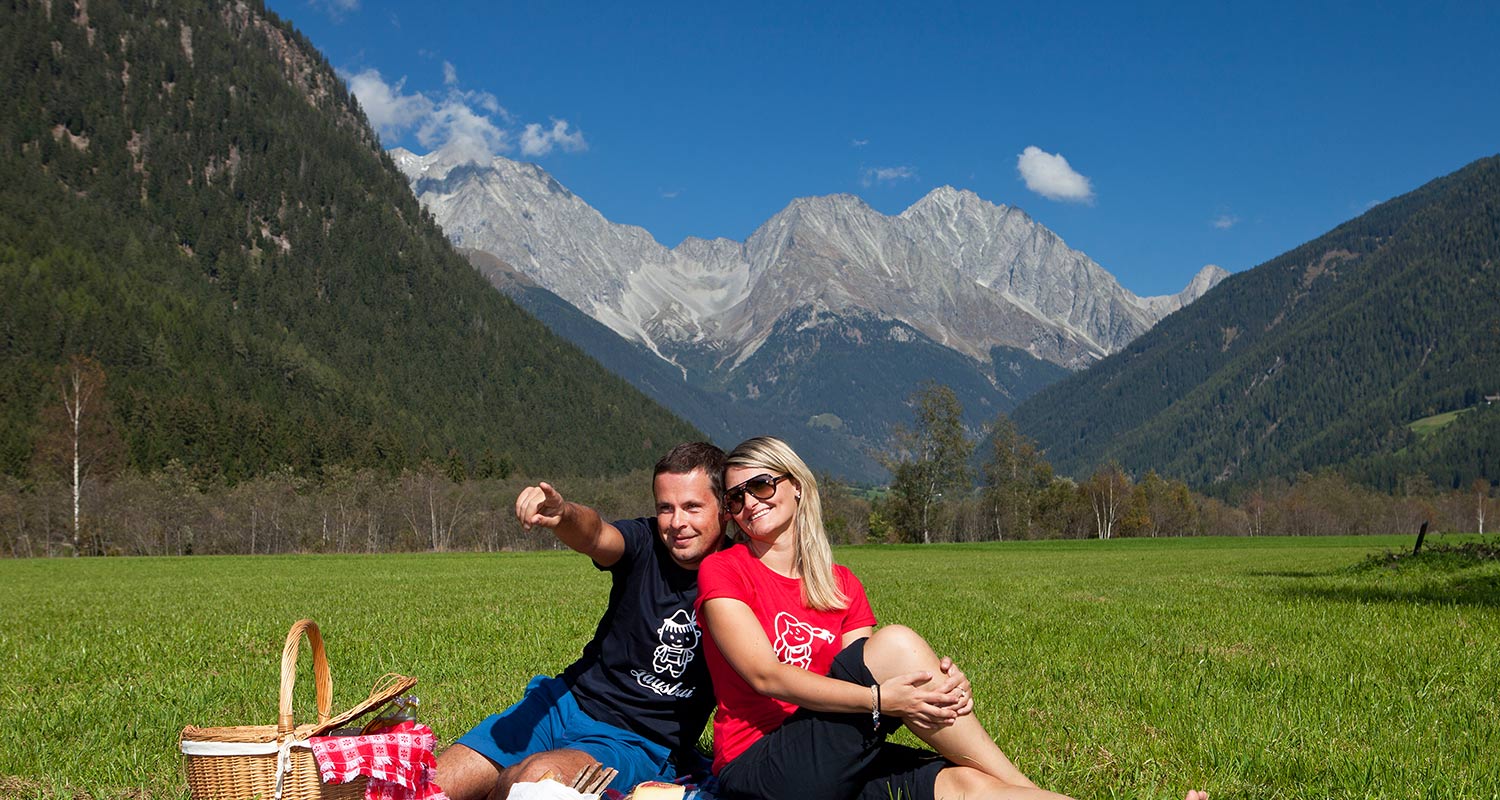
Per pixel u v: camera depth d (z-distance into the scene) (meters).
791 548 4.52
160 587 28.81
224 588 27.70
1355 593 18.45
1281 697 7.53
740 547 4.51
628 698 4.68
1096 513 124.75
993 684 8.45
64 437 94.06
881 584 25.75
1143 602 17.45
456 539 113.44
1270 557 52.44
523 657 10.26
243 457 135.25
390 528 110.81
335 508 107.75
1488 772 5.36
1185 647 10.64
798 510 4.52
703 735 6.67
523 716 4.60
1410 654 9.62
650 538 4.69
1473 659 9.16
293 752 3.67
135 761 5.84
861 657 4.23
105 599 22.78
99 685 8.92
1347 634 11.55
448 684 8.52
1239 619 13.64
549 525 4.09
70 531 88.06
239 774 3.68
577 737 4.63
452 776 4.34
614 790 4.29
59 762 5.90
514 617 15.28
